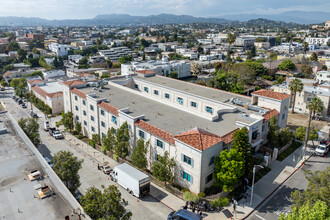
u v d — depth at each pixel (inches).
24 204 1170.0
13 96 4247.0
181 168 1653.5
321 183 1200.8
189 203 1544.0
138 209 1529.3
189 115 2129.7
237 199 1615.4
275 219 1455.5
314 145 2406.5
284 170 1964.8
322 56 7130.9
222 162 1537.9
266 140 2180.1
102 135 2335.1
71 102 2768.2
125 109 2101.4
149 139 1843.0
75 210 1130.0
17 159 1555.1
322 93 3120.1
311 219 903.7
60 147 2372.0
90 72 5900.6
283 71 5438.0
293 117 3206.2
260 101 2285.9
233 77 4229.8
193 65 6294.3
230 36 4598.9
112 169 1967.3
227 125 1918.1
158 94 2847.0
